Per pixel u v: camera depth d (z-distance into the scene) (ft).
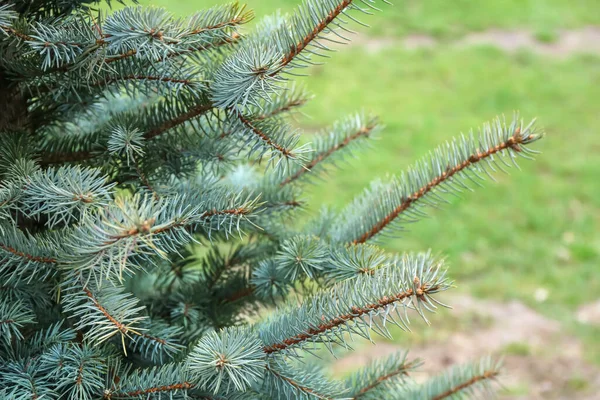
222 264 2.92
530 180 9.84
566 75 13.76
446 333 6.89
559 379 6.27
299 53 2.44
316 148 3.02
